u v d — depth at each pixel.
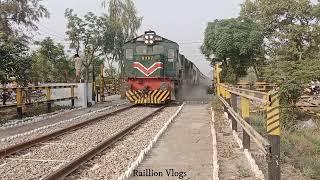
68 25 42.97
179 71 28.28
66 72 40.28
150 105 26.12
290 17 41.59
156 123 16.16
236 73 32.78
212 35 33.69
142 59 25.53
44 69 36.75
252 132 8.40
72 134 13.30
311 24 40.94
